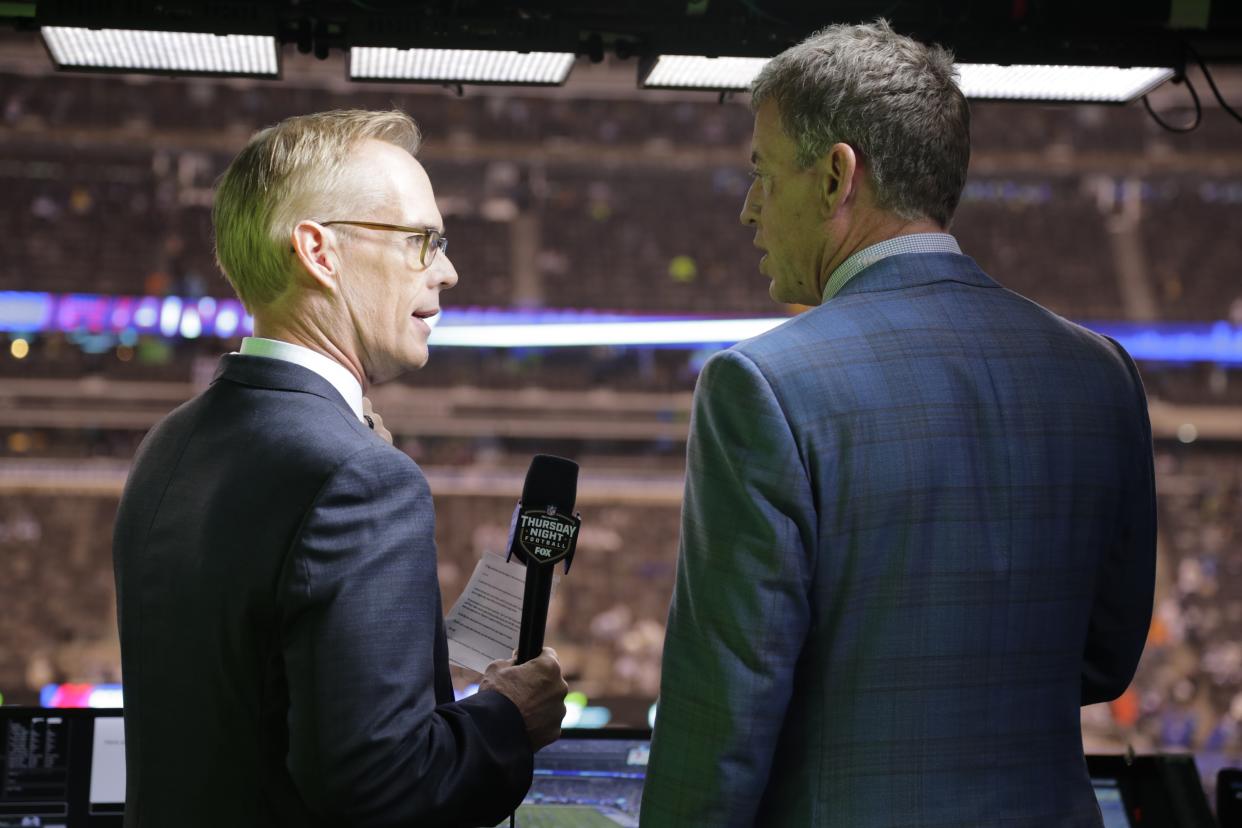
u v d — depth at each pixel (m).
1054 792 1.12
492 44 2.34
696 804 1.06
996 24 2.44
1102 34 2.38
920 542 1.07
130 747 1.13
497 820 1.13
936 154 1.13
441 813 1.05
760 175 1.21
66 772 1.61
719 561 1.06
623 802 1.68
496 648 1.29
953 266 1.16
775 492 1.05
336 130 1.16
